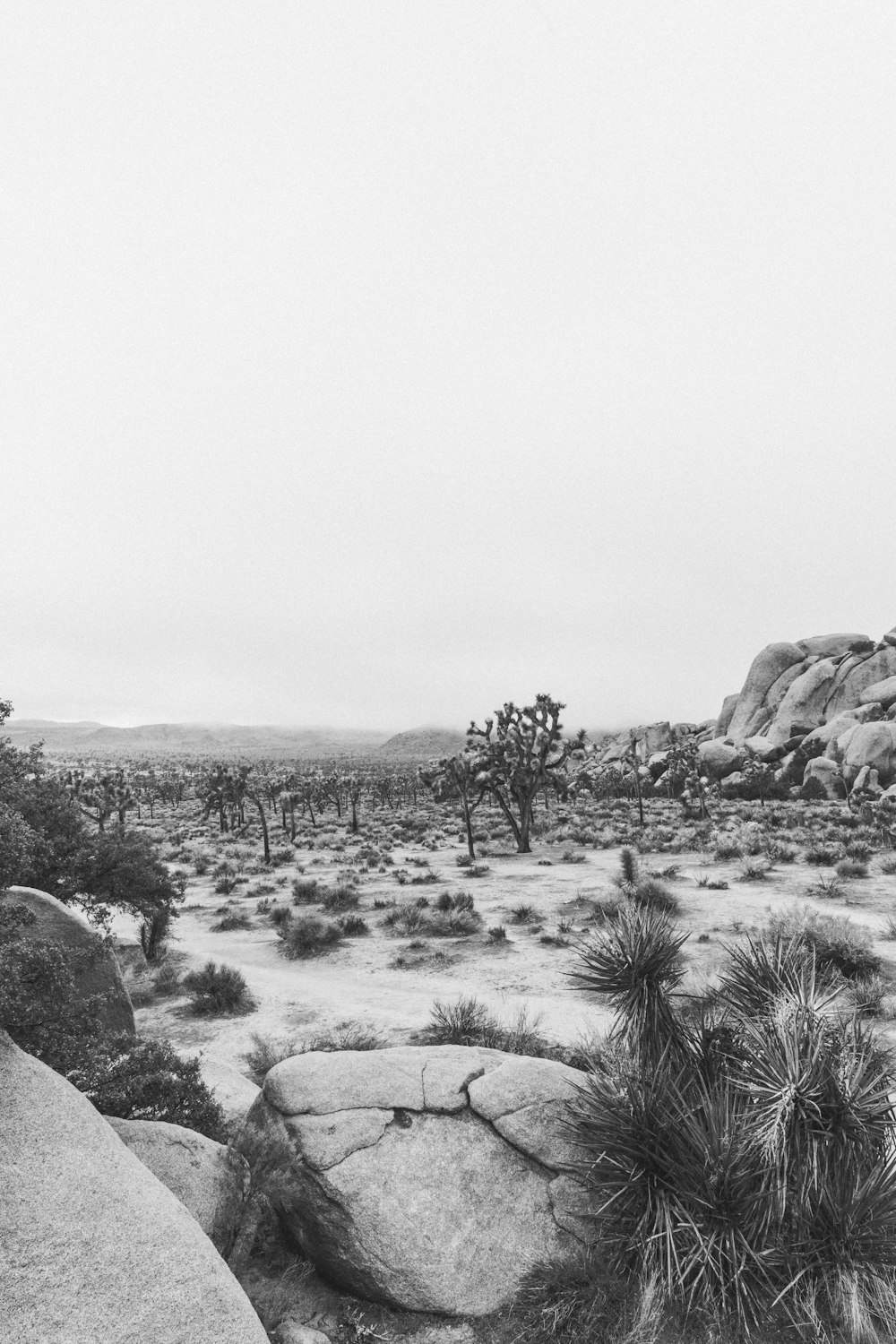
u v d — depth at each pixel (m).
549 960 15.20
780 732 82.00
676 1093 4.90
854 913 17.61
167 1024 12.32
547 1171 5.09
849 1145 4.35
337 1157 5.01
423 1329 4.42
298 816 81.38
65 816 12.76
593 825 49.34
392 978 14.64
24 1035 5.01
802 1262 4.15
